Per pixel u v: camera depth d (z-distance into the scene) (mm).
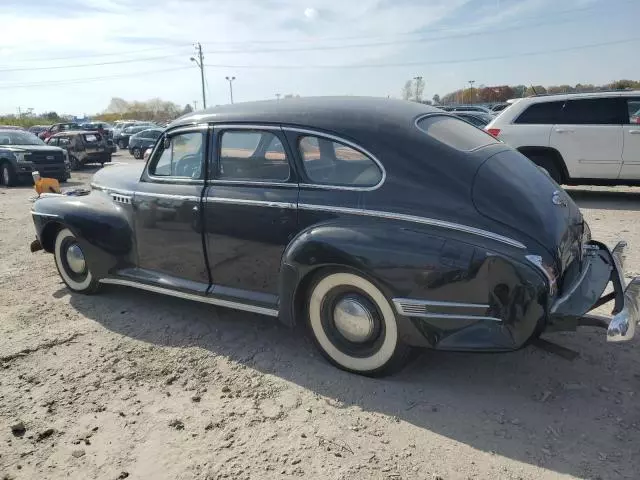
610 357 3641
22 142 16406
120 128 34844
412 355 3367
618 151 8664
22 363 3811
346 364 3514
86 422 3100
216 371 3643
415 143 3283
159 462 2740
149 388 3451
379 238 3100
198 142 4051
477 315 2934
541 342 3086
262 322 4414
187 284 4207
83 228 4676
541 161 9234
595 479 2520
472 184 3096
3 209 10688
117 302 4938
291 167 3580
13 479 2646
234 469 2662
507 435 2861
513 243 2922
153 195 4277
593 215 8164
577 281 3277
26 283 5590
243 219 3744
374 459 2705
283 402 3238
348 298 3354
